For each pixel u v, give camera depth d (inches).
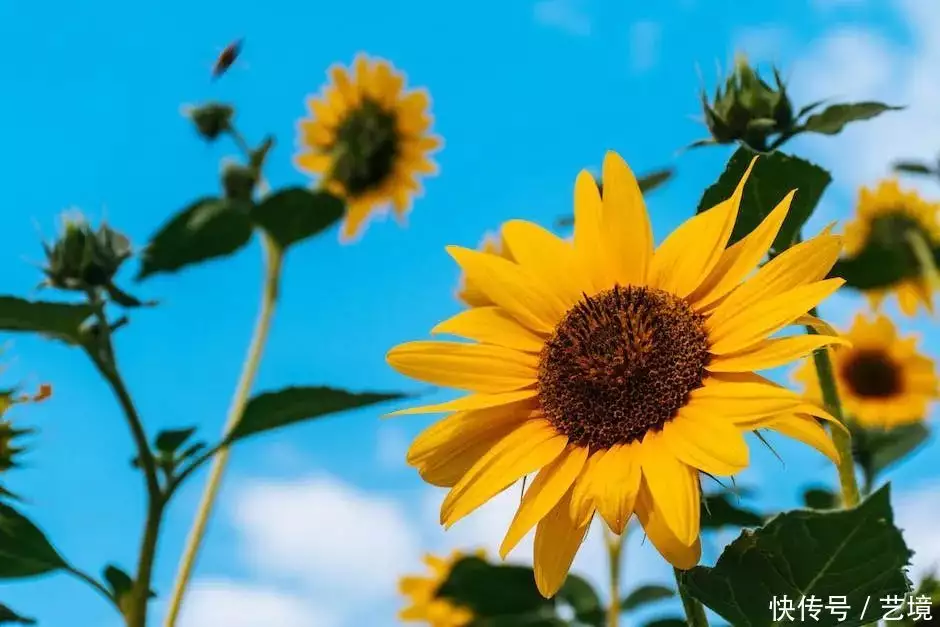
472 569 31.1
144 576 21.4
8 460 21.7
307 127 41.3
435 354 19.2
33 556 21.0
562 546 17.6
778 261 18.0
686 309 18.5
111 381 21.9
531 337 19.4
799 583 16.7
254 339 29.7
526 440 18.4
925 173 28.7
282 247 29.6
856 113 20.9
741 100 21.1
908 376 33.4
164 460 22.2
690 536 16.2
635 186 19.5
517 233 20.1
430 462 18.7
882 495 16.1
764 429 17.0
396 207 41.1
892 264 22.1
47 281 23.0
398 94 41.2
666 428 17.6
